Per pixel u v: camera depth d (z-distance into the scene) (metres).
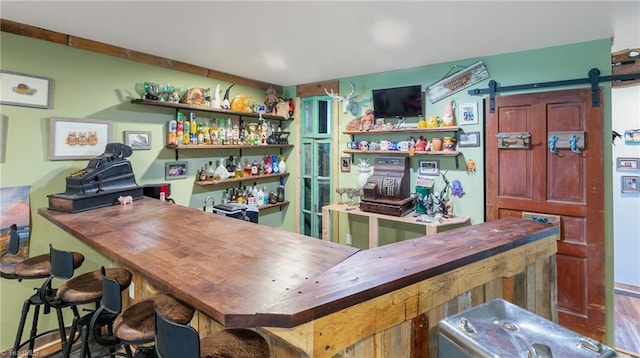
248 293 1.01
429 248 1.50
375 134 3.80
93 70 2.74
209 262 1.28
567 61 2.74
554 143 2.76
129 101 2.96
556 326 1.13
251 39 2.66
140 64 3.03
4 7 2.08
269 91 4.25
